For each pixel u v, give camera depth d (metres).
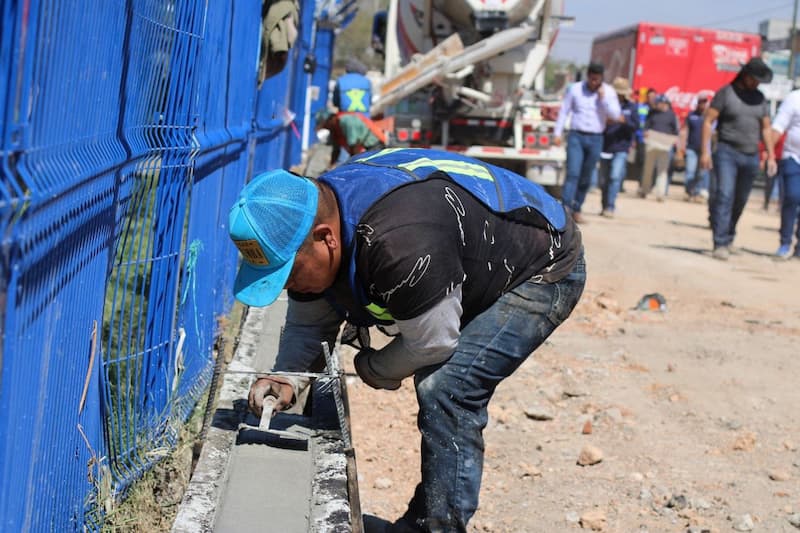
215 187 5.42
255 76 7.17
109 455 3.59
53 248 2.48
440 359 3.02
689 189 20.94
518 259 3.18
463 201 3.02
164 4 3.68
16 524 2.45
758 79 11.41
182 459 4.16
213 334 5.60
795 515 4.42
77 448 3.09
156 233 3.96
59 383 2.79
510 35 13.74
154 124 3.72
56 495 2.88
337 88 12.75
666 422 5.72
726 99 11.60
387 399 5.89
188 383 4.81
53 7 2.30
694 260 11.67
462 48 13.88
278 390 3.51
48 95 2.33
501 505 4.50
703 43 26.67
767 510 4.54
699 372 6.76
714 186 12.12
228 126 5.82
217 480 3.18
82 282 2.91
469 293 3.12
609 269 10.68
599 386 6.34
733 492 4.72
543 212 3.26
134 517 3.55
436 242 2.83
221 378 4.41
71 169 2.54
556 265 3.27
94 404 3.33
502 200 3.15
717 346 7.49
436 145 15.23
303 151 18.44
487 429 5.49
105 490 3.41
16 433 2.38
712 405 6.06
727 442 5.43
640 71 26.83
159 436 4.18
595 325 8.02
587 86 14.00
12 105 2.05
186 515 2.92
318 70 22.00
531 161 15.08
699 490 4.74
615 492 4.70
